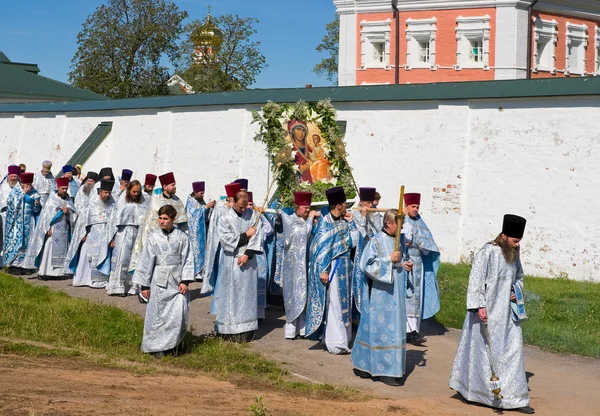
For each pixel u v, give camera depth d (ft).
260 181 80.38
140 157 95.25
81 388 29.30
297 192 41.19
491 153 63.52
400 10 140.15
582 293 51.62
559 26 139.74
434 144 66.74
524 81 62.64
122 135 98.27
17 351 34.86
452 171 65.51
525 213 61.57
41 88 148.97
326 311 39.04
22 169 74.59
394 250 33.22
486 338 30.48
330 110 46.96
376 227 41.88
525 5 132.05
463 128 65.05
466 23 134.51
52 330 40.27
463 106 65.10
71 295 52.95
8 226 61.67
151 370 33.53
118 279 52.95
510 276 30.63
